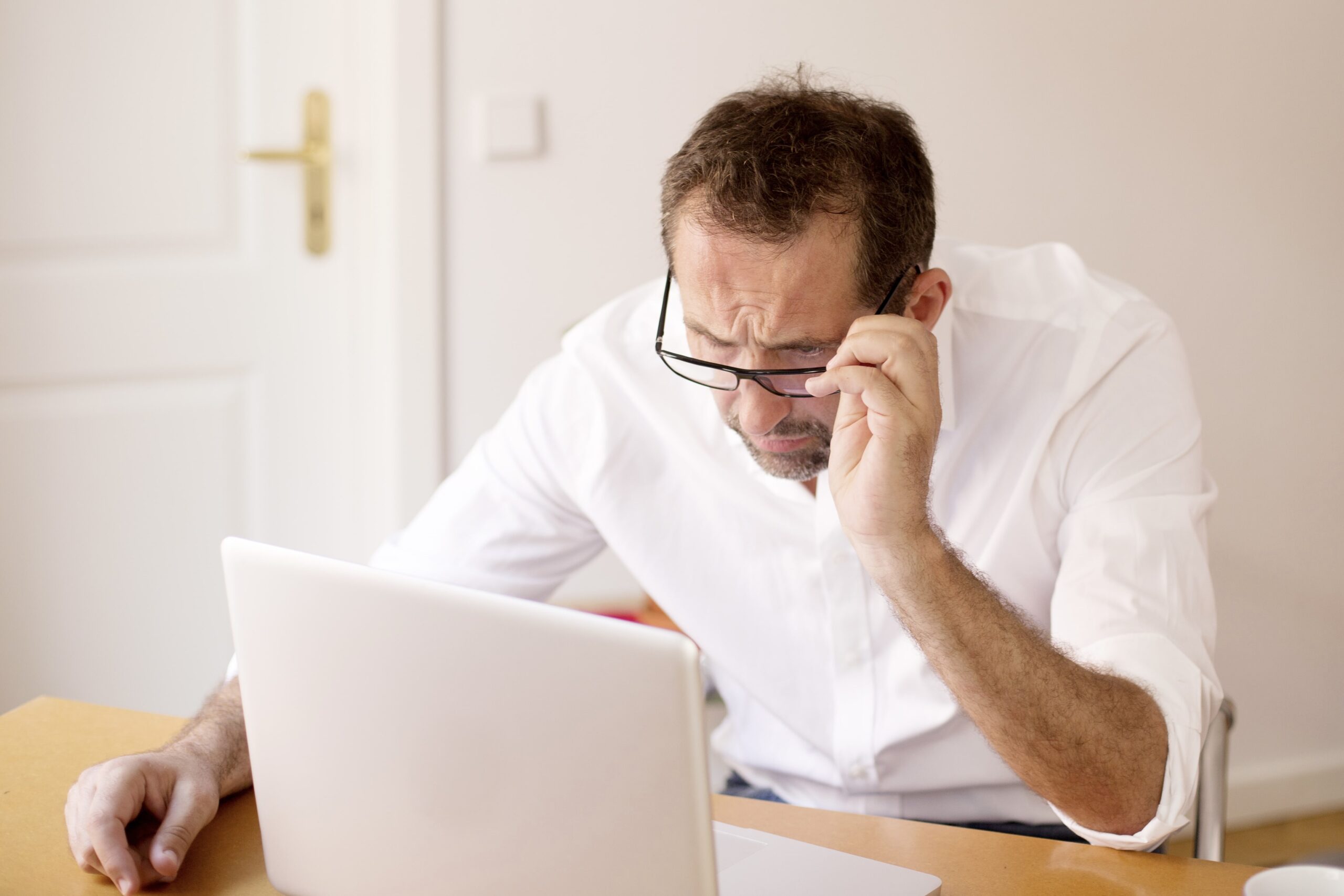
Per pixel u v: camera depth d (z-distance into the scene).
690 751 0.74
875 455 1.03
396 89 2.07
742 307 1.12
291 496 2.31
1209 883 0.96
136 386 2.21
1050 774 1.03
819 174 1.09
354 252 2.25
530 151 2.14
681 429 1.42
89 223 2.14
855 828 1.05
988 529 1.36
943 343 1.33
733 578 1.43
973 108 2.27
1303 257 2.44
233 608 0.89
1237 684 2.53
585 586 2.28
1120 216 2.36
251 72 2.17
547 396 1.48
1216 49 2.34
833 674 1.40
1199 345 2.43
